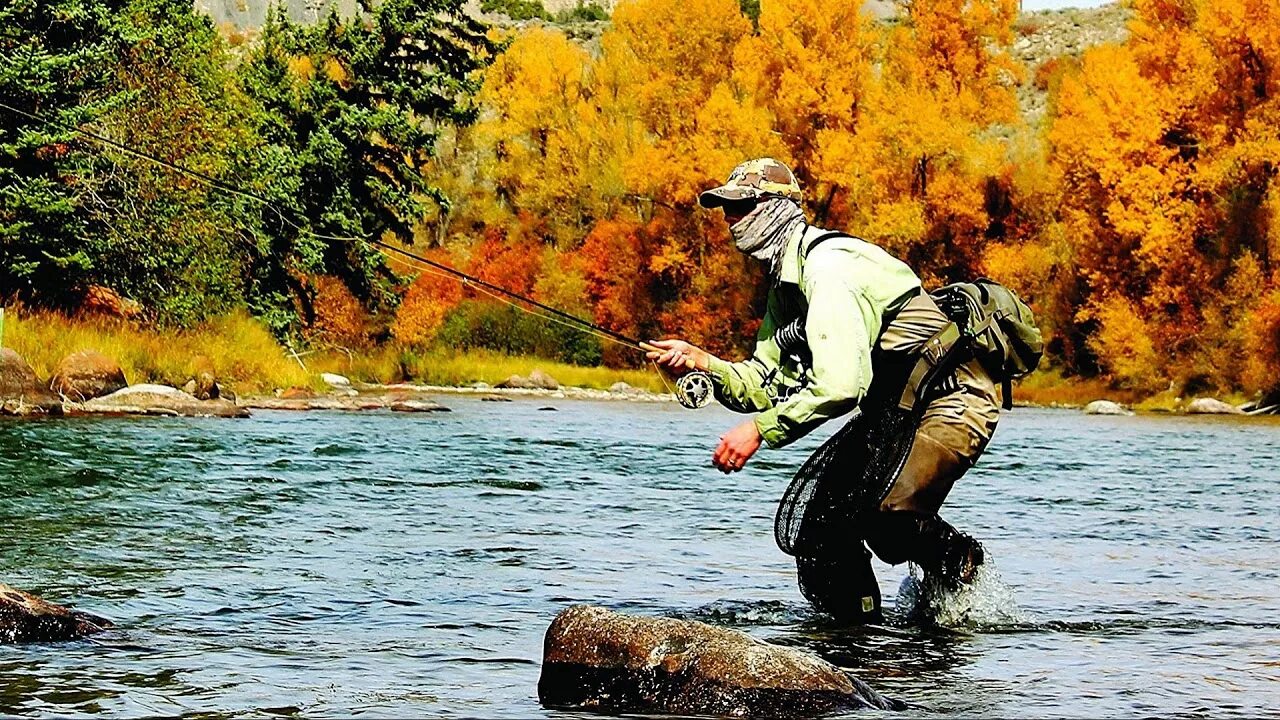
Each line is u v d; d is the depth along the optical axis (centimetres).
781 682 397
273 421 1712
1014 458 1559
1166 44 3988
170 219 2361
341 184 3181
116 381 1752
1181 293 3809
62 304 2134
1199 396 3694
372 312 3562
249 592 579
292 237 2997
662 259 4656
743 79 4538
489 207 5272
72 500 868
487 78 5331
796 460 1402
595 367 4397
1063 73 5059
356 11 3350
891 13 8844
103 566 634
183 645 474
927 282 4484
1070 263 4181
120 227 2298
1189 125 3906
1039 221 4562
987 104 4575
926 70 4553
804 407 514
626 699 402
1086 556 738
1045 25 8925
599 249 4822
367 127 3195
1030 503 1009
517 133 5234
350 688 417
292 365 2398
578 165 5072
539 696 411
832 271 521
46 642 472
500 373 3856
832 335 515
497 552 708
